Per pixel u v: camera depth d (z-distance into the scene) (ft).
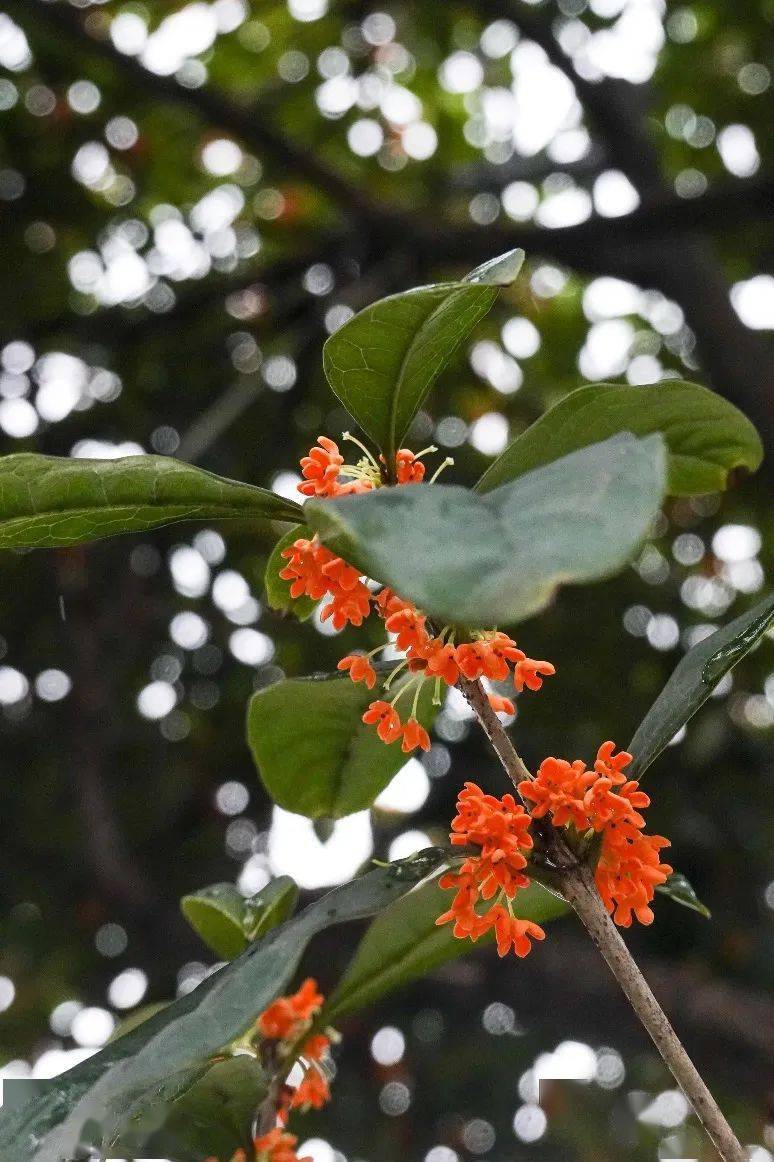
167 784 23.67
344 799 5.89
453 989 20.25
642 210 19.58
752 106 24.67
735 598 23.44
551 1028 22.86
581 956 19.92
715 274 22.07
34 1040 23.47
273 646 22.93
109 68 22.97
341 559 3.93
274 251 25.54
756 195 18.99
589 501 2.78
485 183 25.85
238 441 23.41
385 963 5.19
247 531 21.52
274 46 25.32
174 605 23.17
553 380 26.35
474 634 3.97
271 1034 5.07
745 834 20.31
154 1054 3.49
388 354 4.20
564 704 21.71
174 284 24.34
